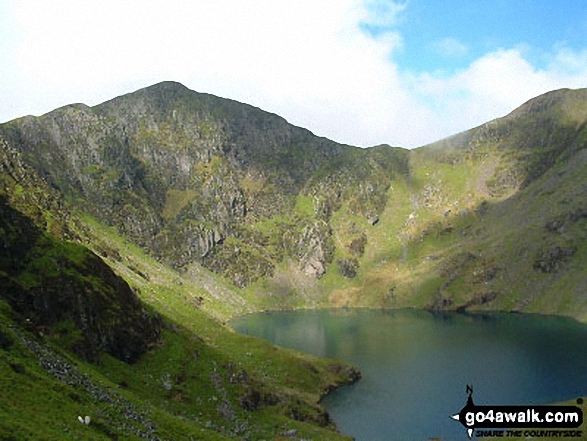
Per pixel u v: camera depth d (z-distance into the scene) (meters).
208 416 102.44
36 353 73.81
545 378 164.50
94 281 111.06
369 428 126.88
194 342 127.88
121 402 76.44
